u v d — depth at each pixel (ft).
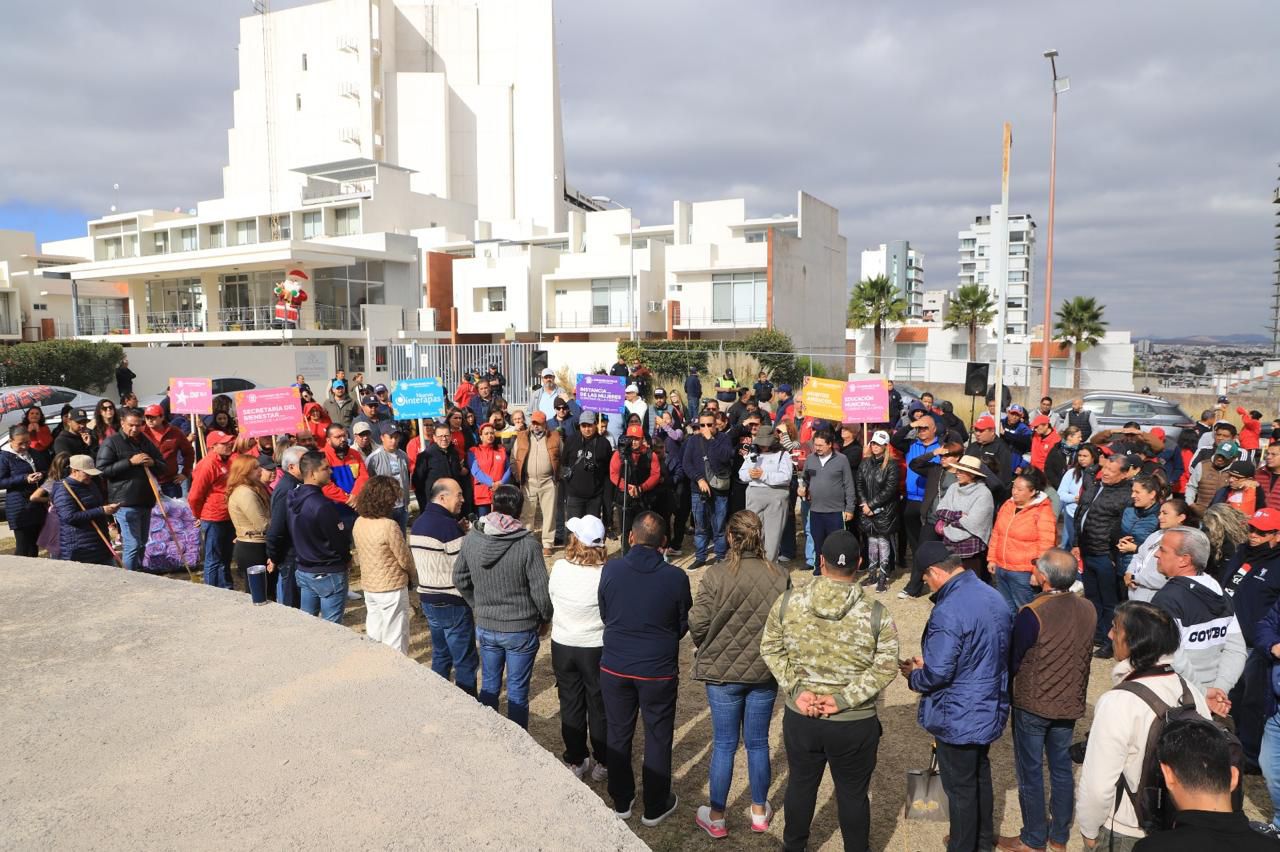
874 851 14.19
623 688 14.80
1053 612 13.29
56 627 13.00
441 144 240.73
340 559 19.62
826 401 32.99
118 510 27.12
